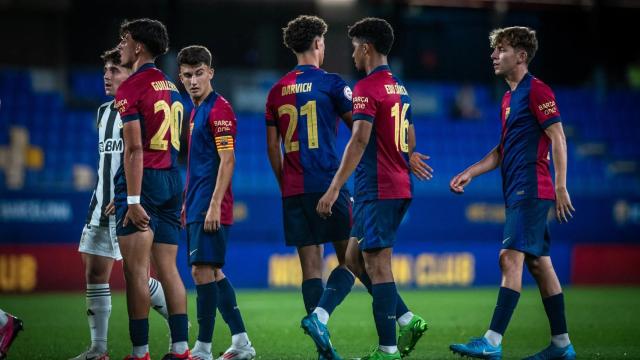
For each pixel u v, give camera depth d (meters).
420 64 78.31
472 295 48.62
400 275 54.81
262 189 57.59
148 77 19.41
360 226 19.83
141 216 18.69
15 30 74.31
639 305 41.41
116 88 21.83
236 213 53.34
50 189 52.19
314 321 18.98
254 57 79.38
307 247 20.97
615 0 76.56
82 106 73.06
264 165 65.50
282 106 20.97
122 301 42.62
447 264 55.66
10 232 49.97
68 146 67.00
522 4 75.44
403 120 20.14
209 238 20.55
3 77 71.81
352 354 24.59
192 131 21.17
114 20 76.06
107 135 21.52
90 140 68.00
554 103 20.45
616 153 74.06
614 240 58.06
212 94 21.22
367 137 19.31
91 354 21.34
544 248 21.03
